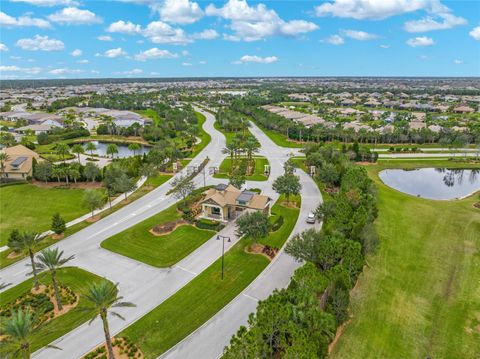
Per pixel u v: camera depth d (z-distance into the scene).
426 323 37.97
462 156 122.31
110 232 58.94
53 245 54.50
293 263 49.16
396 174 105.31
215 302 40.59
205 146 134.00
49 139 141.38
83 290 42.91
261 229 49.69
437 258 51.94
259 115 189.12
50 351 33.19
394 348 34.09
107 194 78.12
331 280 36.88
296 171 97.75
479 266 49.91
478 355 33.91
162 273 46.69
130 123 181.88
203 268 47.84
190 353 33.09
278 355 30.70
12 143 124.56
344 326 36.50
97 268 47.91
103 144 146.62
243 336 28.58
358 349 33.50
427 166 111.81
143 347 33.72
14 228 61.44
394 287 44.12
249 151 109.06
